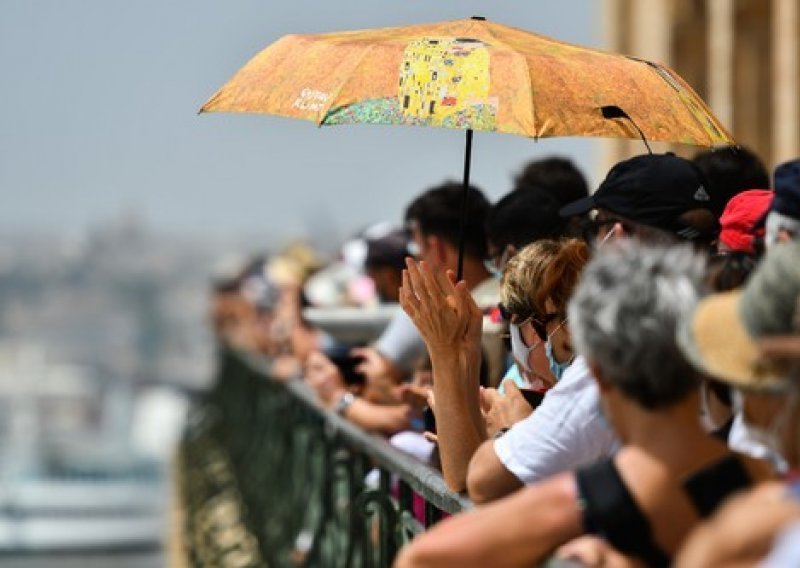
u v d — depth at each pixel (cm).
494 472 975
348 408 1530
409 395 1441
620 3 3105
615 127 1066
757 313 718
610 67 1095
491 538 772
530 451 968
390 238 1716
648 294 756
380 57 1091
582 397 959
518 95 1057
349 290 2342
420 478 1137
